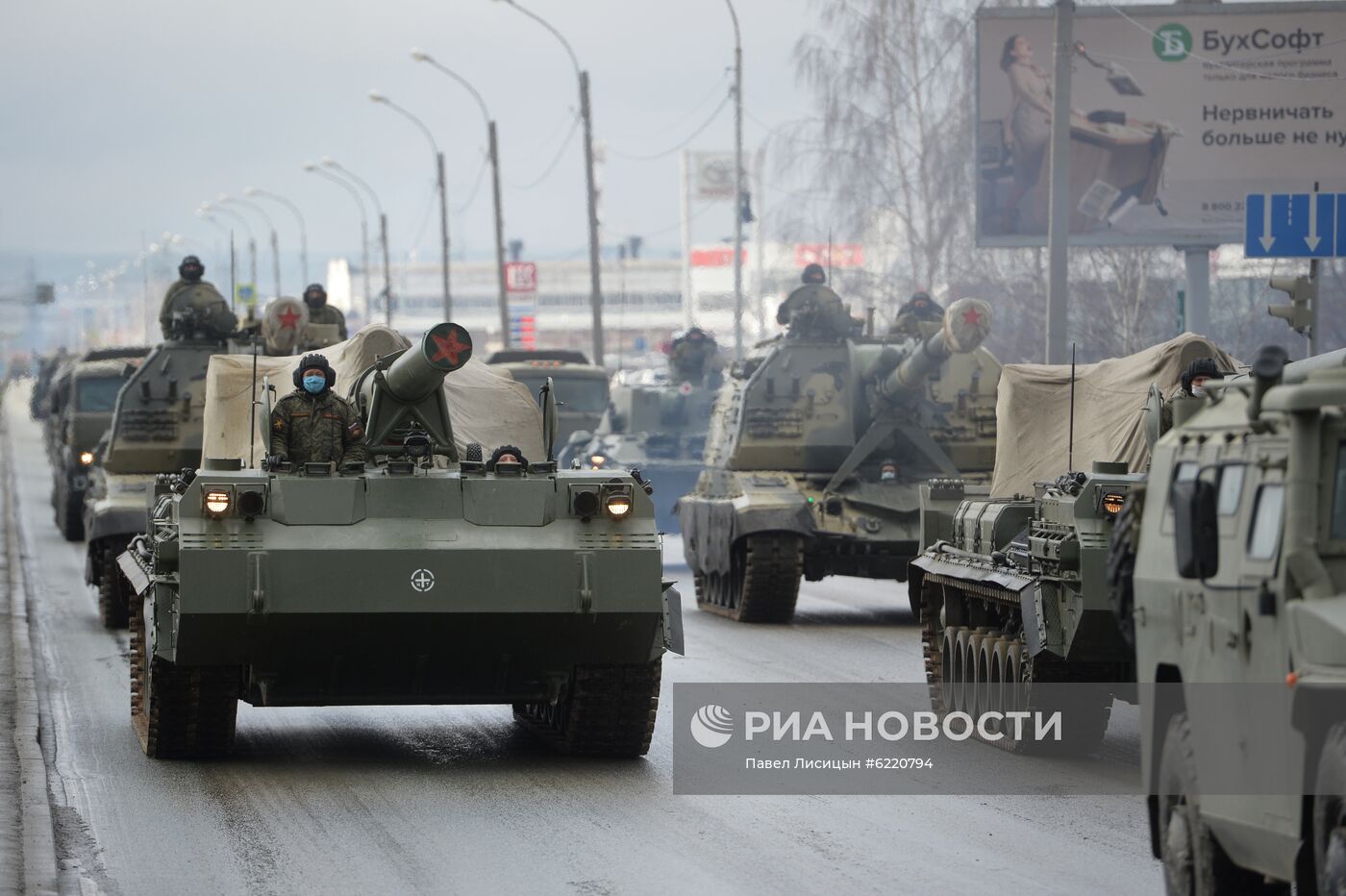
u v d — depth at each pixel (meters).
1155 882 31.72
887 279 165.75
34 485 170.50
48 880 31.34
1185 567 25.44
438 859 34.00
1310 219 75.88
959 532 52.91
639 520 43.16
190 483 42.28
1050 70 112.00
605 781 42.12
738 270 149.62
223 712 43.94
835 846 34.97
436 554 41.59
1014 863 33.34
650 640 43.00
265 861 33.94
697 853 34.47
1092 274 148.75
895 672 60.06
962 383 82.31
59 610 81.50
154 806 39.12
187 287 85.12
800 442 80.94
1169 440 29.22
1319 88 109.56
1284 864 24.42
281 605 41.00
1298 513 24.36
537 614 42.00
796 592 77.00
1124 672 44.72
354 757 45.44
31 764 42.28
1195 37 110.12
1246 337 146.25
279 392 56.06
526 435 51.12
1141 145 110.94
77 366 118.06
